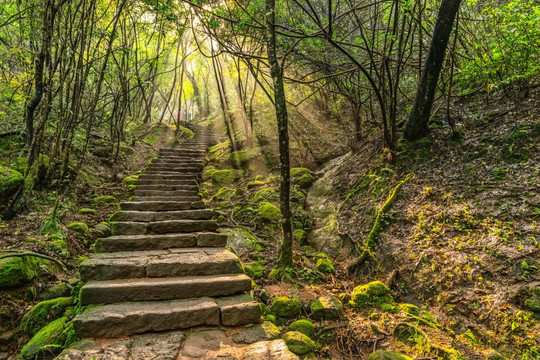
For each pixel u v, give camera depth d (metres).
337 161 7.07
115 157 8.19
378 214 4.49
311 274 4.12
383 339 2.92
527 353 2.43
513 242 3.13
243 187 7.34
